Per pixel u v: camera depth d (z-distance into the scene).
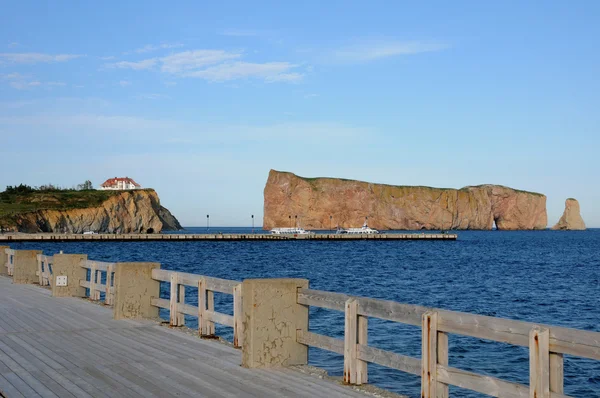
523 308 30.36
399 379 13.52
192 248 106.75
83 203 162.25
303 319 9.48
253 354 9.11
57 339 11.43
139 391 7.76
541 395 5.72
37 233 137.50
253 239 150.88
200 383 8.21
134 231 170.38
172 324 13.05
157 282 14.35
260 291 9.20
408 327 19.88
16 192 168.00
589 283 44.47
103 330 12.46
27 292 20.17
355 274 52.62
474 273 54.28
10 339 11.41
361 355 8.23
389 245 132.50
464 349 17.23
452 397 12.28
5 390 7.76
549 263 70.56
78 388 7.88
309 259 77.12
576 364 15.97
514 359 16.22
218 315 11.35
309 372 8.93
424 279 47.53
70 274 19.02
